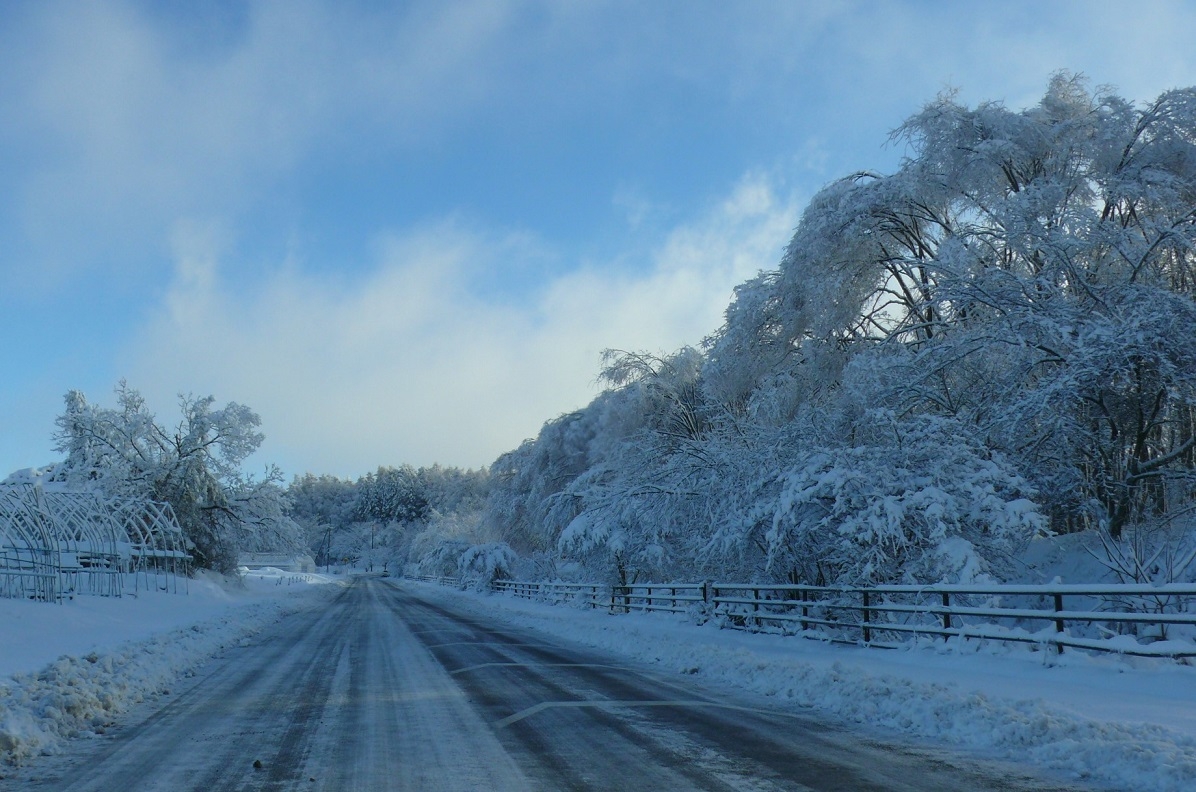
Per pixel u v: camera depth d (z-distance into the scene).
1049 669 11.62
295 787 6.09
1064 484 20.84
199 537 52.84
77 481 51.44
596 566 32.38
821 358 29.36
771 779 6.32
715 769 6.65
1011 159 26.19
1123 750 6.45
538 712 9.41
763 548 20.12
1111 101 25.14
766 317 31.84
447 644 18.75
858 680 10.16
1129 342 17.50
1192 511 19.47
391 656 16.00
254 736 8.01
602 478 38.50
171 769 6.66
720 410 27.98
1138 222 23.09
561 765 6.79
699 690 11.38
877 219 28.67
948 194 27.86
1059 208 23.31
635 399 37.25
